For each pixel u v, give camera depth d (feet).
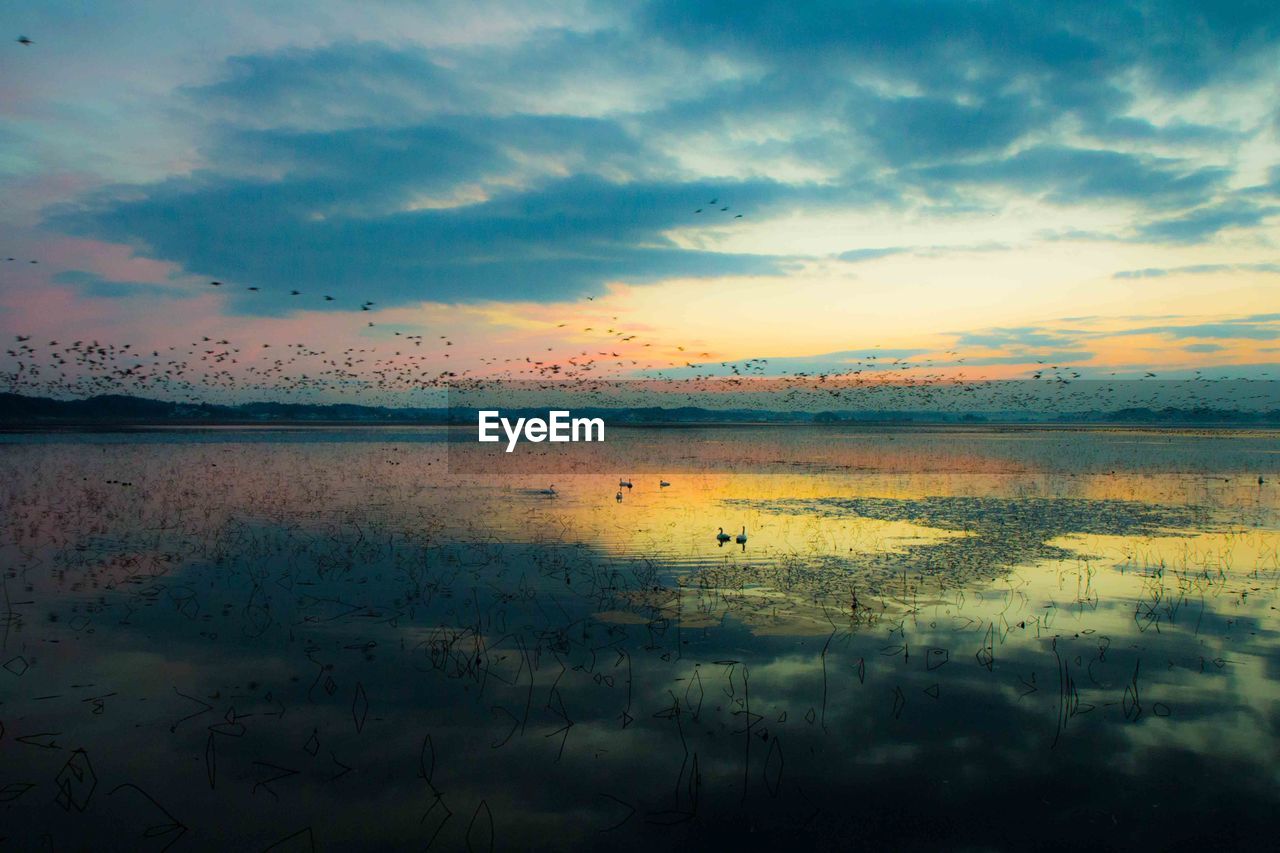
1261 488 98.84
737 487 98.84
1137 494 92.22
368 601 44.04
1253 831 22.61
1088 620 41.22
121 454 141.49
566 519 71.82
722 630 39.29
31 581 48.01
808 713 29.96
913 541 61.77
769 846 22.00
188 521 69.31
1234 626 40.29
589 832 22.65
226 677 33.01
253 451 152.56
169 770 25.72
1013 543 61.11
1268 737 28.14
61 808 23.61
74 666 34.09
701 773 25.67
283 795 24.36
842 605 43.65
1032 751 27.14
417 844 22.08
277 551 56.80
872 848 21.95
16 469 112.27
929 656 35.88
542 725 28.89
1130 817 23.32
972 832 22.67
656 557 55.52
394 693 31.50
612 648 36.68
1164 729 28.76
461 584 47.80
